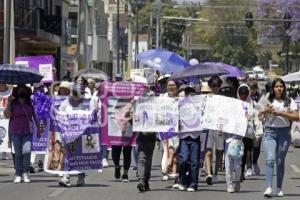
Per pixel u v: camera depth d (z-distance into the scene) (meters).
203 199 14.18
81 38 38.81
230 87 18.14
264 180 17.92
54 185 16.19
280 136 14.48
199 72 16.77
